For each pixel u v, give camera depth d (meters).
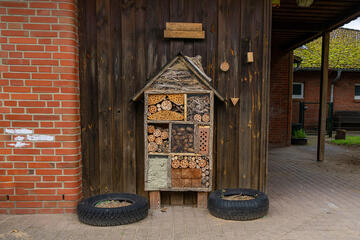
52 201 3.62
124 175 3.90
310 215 3.65
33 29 3.46
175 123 3.65
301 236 3.06
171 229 3.20
